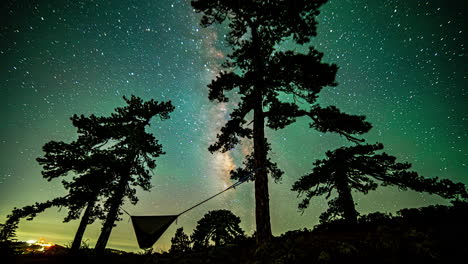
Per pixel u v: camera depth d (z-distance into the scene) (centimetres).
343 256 550
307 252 605
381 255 521
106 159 1437
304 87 910
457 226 595
